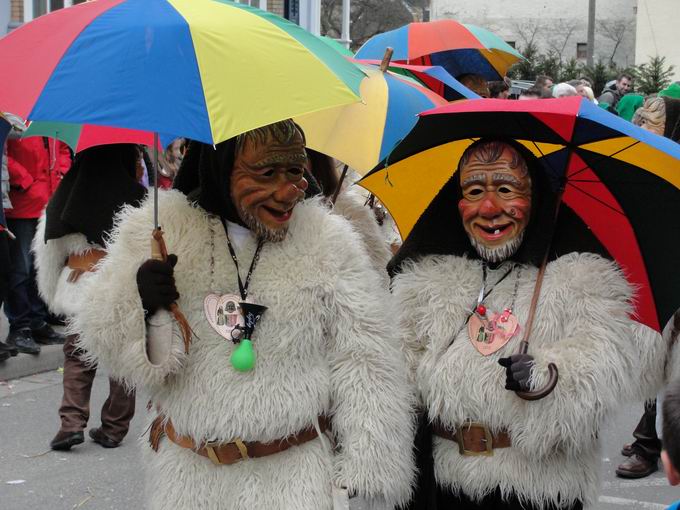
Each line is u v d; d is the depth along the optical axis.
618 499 5.32
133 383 2.92
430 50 7.35
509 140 3.15
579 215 3.23
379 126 4.21
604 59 46.00
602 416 2.97
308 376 2.90
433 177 3.42
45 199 7.62
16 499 5.17
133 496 5.26
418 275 3.26
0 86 2.52
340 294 2.91
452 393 3.11
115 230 3.09
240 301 2.88
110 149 5.30
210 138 2.37
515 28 46.47
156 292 2.78
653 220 3.19
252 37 2.58
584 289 3.02
